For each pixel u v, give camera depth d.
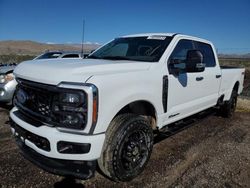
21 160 3.79
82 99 2.63
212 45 5.38
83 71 2.86
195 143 4.85
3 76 6.24
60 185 3.19
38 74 2.92
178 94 4.08
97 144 2.74
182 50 4.34
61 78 2.73
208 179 3.49
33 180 3.27
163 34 4.44
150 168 3.73
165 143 4.78
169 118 4.03
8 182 3.21
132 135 3.21
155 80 3.52
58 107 2.73
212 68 5.27
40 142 2.84
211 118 6.85
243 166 3.94
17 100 3.42
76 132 2.71
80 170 2.82
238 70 6.76
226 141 5.04
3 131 5.01
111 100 2.85
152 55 3.93
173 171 3.67
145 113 3.72
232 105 6.91
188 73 4.29
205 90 4.98
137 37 4.64
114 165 3.01
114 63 3.34
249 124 6.43
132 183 3.31
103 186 3.21
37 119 2.96
